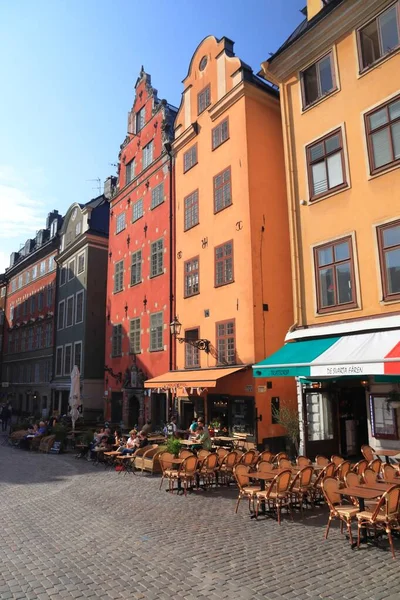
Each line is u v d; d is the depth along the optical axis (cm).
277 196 1764
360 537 731
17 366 4584
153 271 2333
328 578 582
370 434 1198
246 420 1560
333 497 765
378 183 1214
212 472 1177
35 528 837
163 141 2356
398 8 1205
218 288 1800
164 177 2317
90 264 3222
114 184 3366
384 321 1134
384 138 1216
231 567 622
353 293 1236
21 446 2247
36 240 4550
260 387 1552
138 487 1225
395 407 1143
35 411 3844
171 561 648
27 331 4406
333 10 1327
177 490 1162
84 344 3098
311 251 1374
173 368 2067
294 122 1490
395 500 683
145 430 1856
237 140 1778
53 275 3903
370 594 536
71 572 612
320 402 1400
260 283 1639
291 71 1512
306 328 1356
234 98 1808
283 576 590
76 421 2567
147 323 2336
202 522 859
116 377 2594
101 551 697
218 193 1864
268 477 887
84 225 3350
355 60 1312
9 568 631
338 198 1314
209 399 1759
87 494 1143
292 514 909
